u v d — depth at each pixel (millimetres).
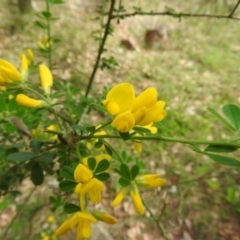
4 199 305
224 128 487
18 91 117
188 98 551
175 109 505
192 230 363
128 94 88
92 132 104
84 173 90
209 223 370
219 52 694
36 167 118
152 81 580
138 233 351
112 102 88
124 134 91
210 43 725
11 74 112
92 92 478
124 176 106
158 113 88
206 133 474
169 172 409
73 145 110
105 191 368
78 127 106
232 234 366
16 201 332
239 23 761
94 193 94
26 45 570
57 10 687
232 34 762
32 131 149
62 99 233
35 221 320
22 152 114
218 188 399
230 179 404
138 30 726
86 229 97
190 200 383
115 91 89
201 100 553
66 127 118
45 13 190
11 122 134
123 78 562
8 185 151
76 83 468
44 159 113
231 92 582
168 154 427
